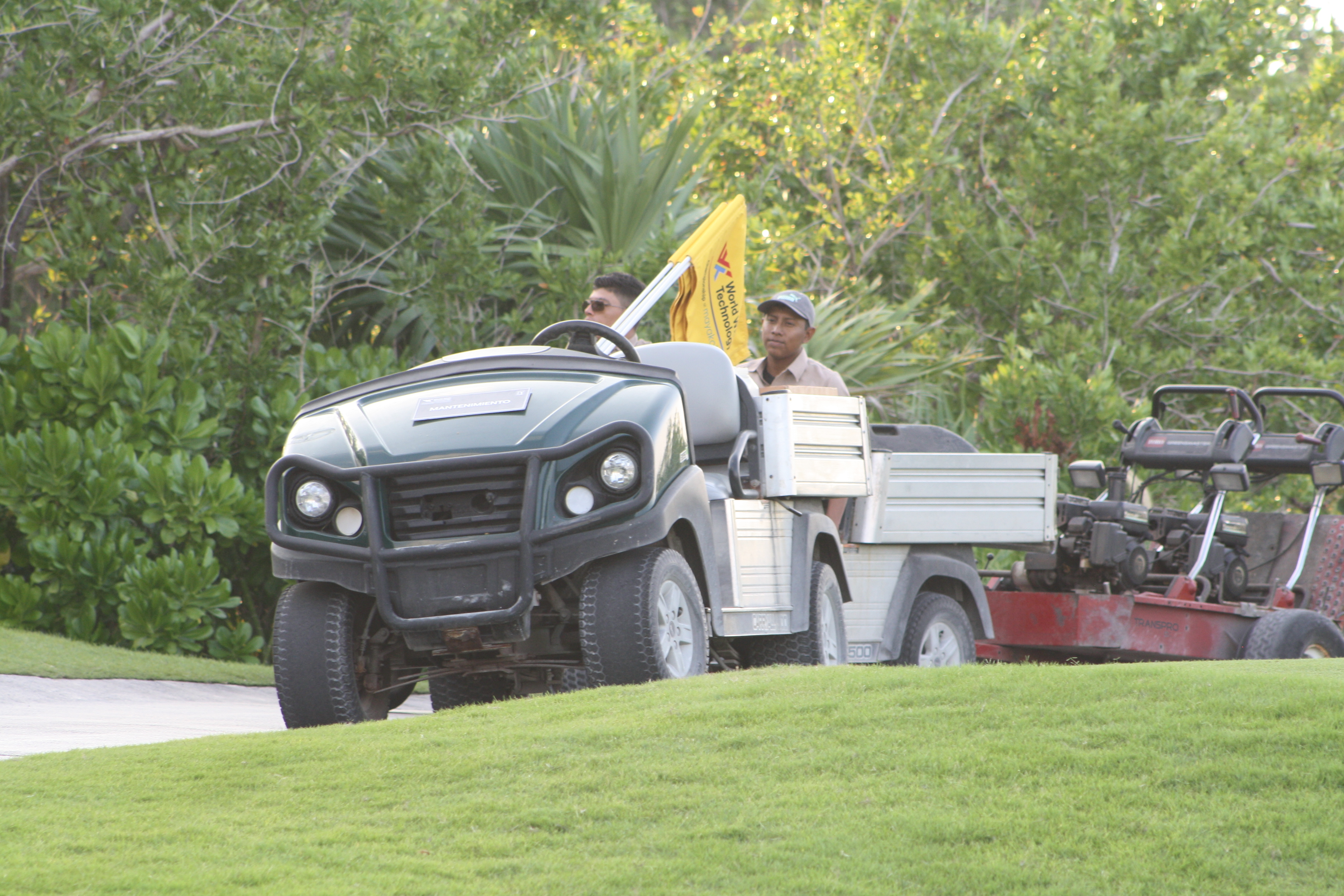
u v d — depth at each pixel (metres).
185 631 30.67
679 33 88.06
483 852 10.00
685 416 16.94
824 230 56.78
